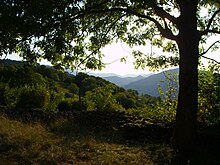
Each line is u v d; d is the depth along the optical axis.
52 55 9.79
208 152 8.99
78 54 10.68
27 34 8.39
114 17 11.20
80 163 7.59
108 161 7.82
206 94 12.89
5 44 8.38
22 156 7.76
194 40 9.06
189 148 8.92
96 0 9.77
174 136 9.27
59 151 8.28
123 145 10.06
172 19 9.15
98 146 9.33
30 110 15.34
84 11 9.13
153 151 9.25
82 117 14.24
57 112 15.36
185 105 9.01
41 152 8.08
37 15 7.95
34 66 10.12
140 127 11.84
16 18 7.78
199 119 12.91
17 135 9.50
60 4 8.42
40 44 9.17
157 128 11.76
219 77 12.80
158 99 15.76
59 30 8.99
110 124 13.27
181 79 9.10
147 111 16.53
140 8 10.12
